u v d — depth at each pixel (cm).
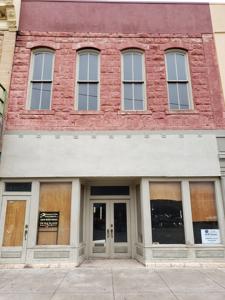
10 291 589
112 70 1016
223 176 912
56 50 1028
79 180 910
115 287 618
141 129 952
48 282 662
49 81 1006
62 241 866
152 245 859
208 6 1107
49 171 902
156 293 573
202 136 948
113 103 978
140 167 915
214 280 675
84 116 959
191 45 1053
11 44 1010
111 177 915
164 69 1023
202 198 915
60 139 931
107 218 1001
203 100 990
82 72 1028
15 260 839
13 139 923
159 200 908
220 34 1067
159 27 1070
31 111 955
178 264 838
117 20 1074
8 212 881
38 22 1057
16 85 980
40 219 884
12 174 894
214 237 879
